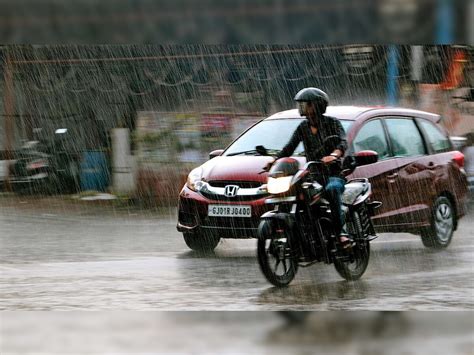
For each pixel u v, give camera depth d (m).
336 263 15.35
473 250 19.91
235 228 17.89
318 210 14.95
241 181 18.03
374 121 19.55
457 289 14.95
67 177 33.03
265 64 31.22
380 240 21.69
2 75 33.22
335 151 15.14
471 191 28.67
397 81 31.97
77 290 14.52
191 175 18.83
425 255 19.03
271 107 31.25
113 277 15.88
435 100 32.19
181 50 31.52
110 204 30.39
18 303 13.41
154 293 14.30
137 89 32.00
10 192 33.38
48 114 33.31
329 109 19.84
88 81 32.66
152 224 25.16
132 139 31.72
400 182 19.23
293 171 14.77
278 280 14.70
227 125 31.41
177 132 31.59
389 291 14.71
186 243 19.22
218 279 15.70
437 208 20.09
